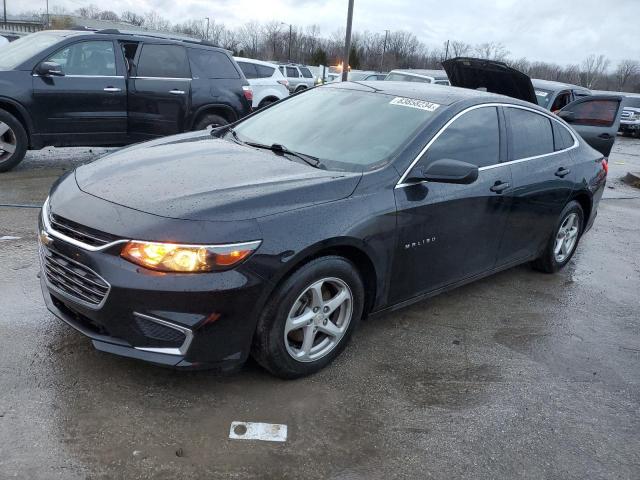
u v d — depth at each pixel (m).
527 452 2.92
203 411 2.96
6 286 4.09
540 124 5.02
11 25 60.69
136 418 2.86
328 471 2.64
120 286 2.75
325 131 4.09
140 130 8.28
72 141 7.77
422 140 3.81
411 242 3.69
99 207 2.99
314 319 3.26
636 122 24.64
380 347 3.81
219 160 3.63
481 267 4.47
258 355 3.12
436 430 3.01
